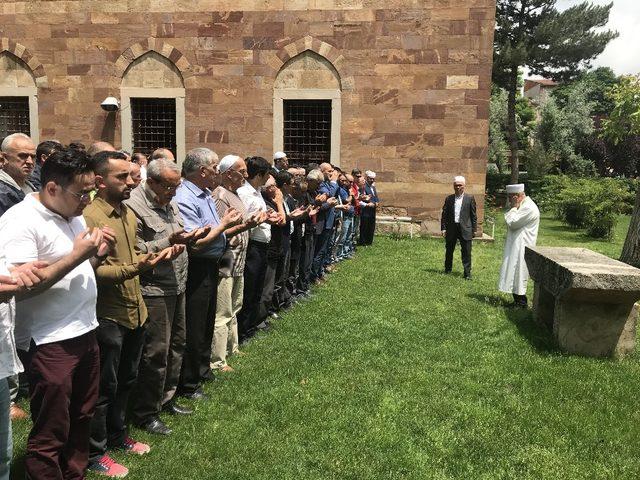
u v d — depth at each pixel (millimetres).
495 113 37531
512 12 27703
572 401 5035
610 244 15961
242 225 4914
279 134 13938
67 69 14234
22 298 2717
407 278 9789
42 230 2861
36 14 14156
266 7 13594
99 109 14266
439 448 4141
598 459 4094
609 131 15258
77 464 3285
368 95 13609
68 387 3000
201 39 13828
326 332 6715
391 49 13414
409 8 13250
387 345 6336
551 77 28969
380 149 13727
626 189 19953
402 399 4934
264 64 13758
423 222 13867
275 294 7336
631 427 4566
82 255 2660
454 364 5836
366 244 13070
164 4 13797
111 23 13984
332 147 13852
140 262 3340
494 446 4199
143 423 4211
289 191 7438
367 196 12125
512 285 8195
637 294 5820
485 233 15836
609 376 5617
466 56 13211
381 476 3752
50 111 14422
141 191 4035
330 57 13586
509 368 5781
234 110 13961
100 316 3477
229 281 5383
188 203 4586
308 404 4758
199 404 4707
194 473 3664
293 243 7902
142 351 4059
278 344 6250
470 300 8461
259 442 4113
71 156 2895
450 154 13547
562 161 35062
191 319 4688
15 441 3928
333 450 4043
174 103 14352
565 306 6297
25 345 2977
